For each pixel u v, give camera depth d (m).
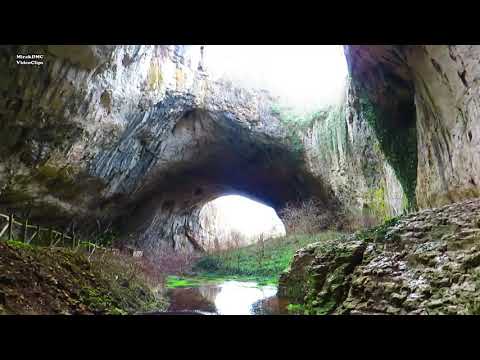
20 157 9.81
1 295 3.58
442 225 4.74
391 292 4.34
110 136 12.19
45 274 4.64
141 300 6.88
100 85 10.37
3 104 8.61
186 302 7.65
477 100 5.80
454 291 3.77
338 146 16.08
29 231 10.52
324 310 5.11
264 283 11.27
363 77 10.75
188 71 16.12
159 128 15.42
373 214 13.23
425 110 8.16
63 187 12.01
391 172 12.03
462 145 6.48
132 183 15.84
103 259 7.87
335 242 6.68
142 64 12.10
